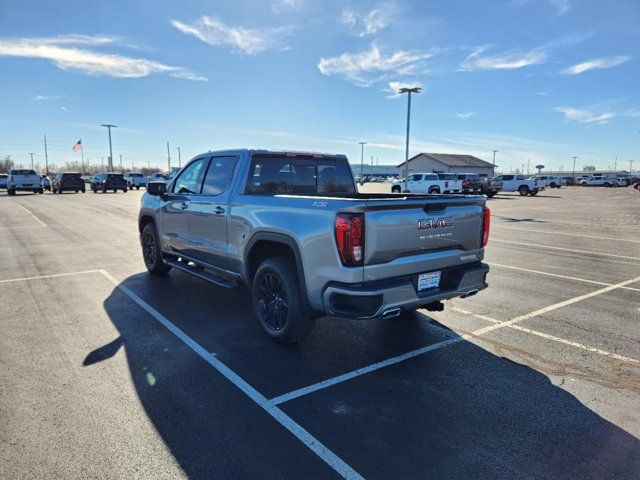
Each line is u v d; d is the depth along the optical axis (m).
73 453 2.61
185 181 5.91
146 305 5.53
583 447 2.74
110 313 5.20
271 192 5.03
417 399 3.30
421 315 5.24
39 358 3.93
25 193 36.81
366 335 4.59
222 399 3.26
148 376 3.61
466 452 2.68
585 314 5.31
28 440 2.74
